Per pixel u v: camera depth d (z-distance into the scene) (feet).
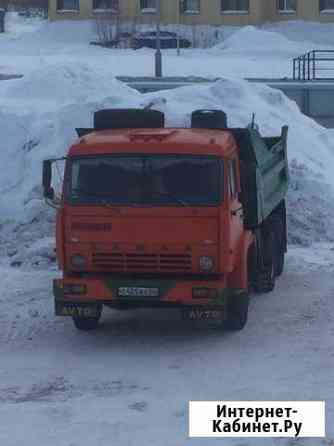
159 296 39.50
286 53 186.70
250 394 33.91
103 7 216.33
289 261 57.31
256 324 44.06
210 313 39.52
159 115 46.83
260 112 76.33
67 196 40.34
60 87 81.71
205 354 39.52
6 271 55.06
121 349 40.60
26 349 40.81
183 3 214.90
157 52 145.59
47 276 53.67
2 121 70.13
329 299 48.49
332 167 75.20
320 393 33.83
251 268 46.65
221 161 39.70
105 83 83.41
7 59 173.17
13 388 35.45
